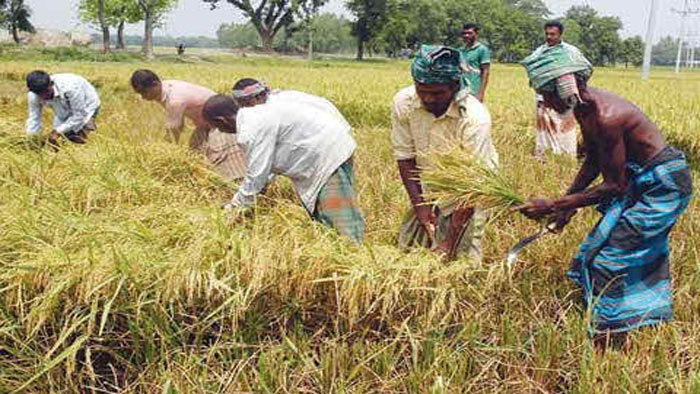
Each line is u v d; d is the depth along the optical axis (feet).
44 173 17.56
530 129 34.86
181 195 17.30
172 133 22.52
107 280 10.84
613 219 12.30
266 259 11.57
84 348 11.34
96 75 70.59
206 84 57.52
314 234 12.83
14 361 10.93
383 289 11.76
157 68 86.43
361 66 180.24
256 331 11.86
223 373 11.25
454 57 12.01
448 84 12.12
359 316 11.92
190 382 10.73
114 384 11.44
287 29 266.98
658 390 10.98
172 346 11.50
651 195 12.00
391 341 11.96
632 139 11.88
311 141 14.10
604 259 12.42
